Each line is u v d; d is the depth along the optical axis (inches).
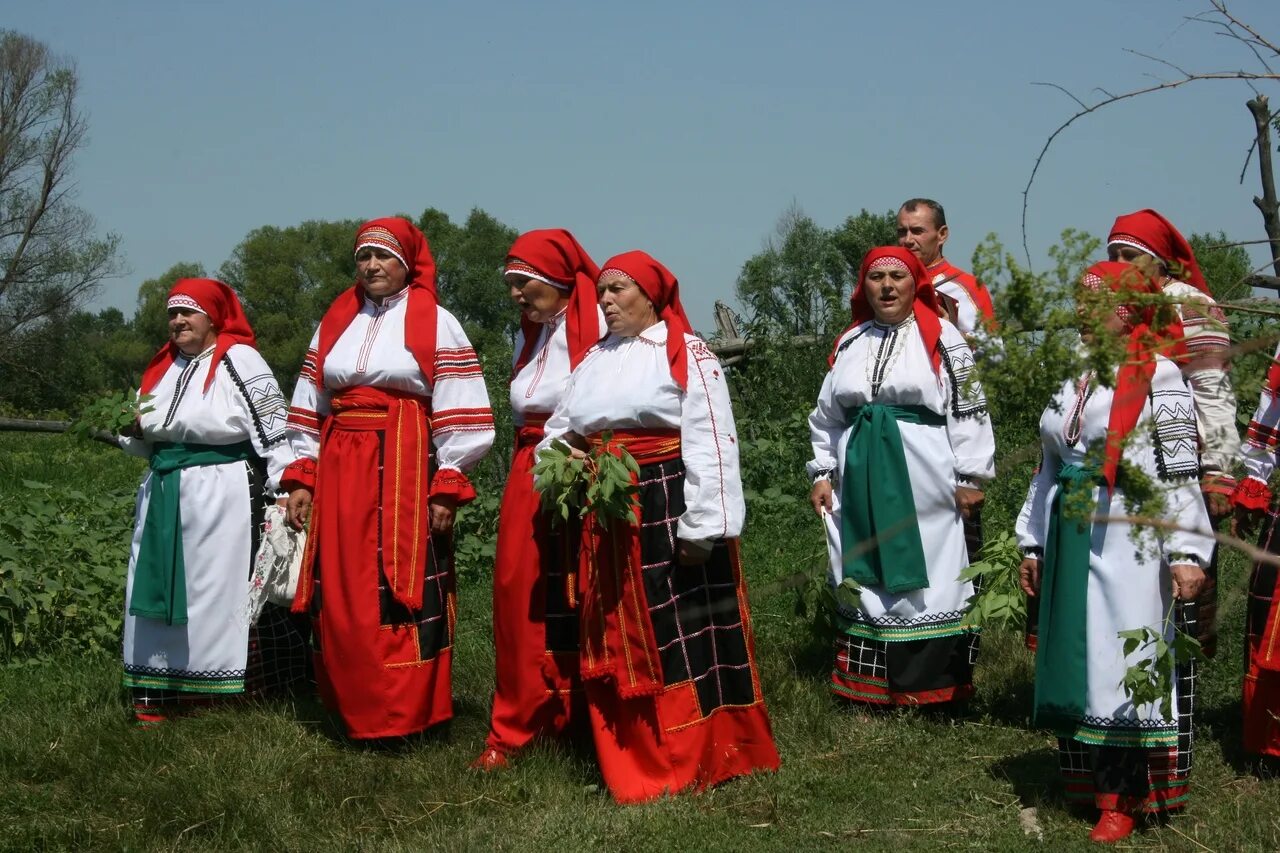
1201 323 158.4
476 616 285.1
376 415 201.5
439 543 204.4
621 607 175.9
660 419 178.1
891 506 206.8
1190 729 164.4
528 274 194.4
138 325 2551.7
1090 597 160.1
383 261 203.3
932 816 170.4
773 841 162.6
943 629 207.2
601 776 186.5
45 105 1331.2
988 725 203.8
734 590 183.9
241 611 217.2
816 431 221.6
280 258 2126.0
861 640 211.8
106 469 581.3
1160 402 155.6
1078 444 161.8
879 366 210.8
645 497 178.2
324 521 202.1
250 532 218.5
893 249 211.6
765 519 339.6
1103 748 160.7
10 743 203.6
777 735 200.8
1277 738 177.5
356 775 188.2
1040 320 108.5
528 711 191.6
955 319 234.5
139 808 180.1
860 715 210.1
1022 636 242.4
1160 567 157.9
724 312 483.5
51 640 267.7
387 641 197.6
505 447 403.2
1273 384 184.2
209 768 189.0
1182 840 158.6
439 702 203.2
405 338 201.5
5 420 511.2
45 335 1364.4
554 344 196.7
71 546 299.1
